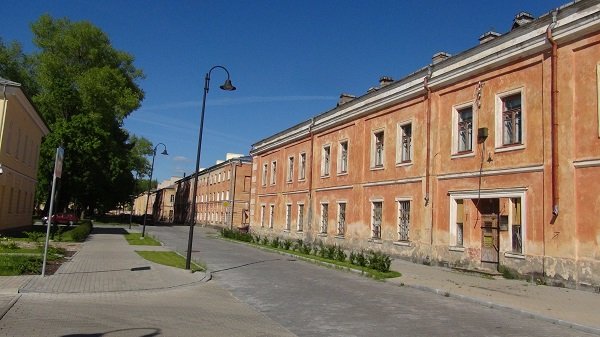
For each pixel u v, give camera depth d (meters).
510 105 17.20
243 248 27.75
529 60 16.20
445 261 19.22
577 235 14.02
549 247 14.77
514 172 16.39
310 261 20.67
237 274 16.08
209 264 18.62
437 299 12.30
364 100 26.52
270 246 28.00
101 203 61.59
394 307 10.84
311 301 11.36
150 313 9.19
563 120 14.75
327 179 30.52
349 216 27.30
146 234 37.66
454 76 19.38
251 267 18.12
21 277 12.13
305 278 15.45
